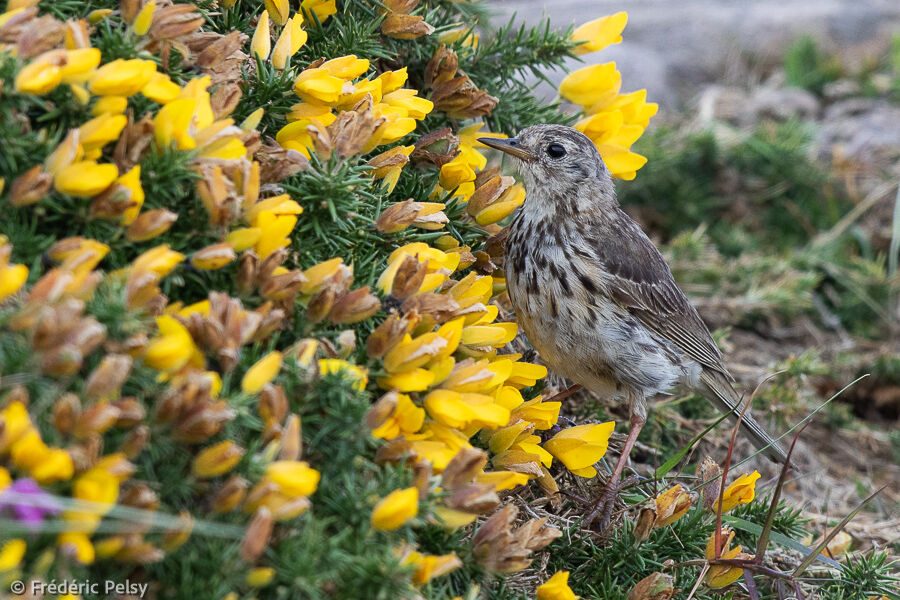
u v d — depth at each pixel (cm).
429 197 770
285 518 496
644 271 949
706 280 1365
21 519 432
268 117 671
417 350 574
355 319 586
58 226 538
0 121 520
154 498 464
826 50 2134
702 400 1105
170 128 548
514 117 947
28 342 462
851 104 1928
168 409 478
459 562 543
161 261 500
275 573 499
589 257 908
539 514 754
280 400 512
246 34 707
